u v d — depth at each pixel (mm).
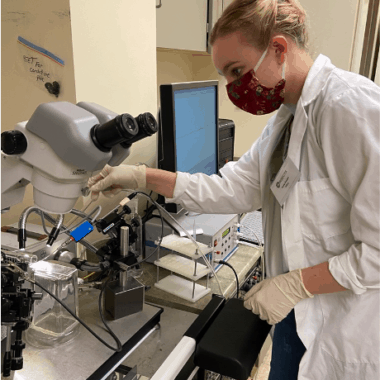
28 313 757
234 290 1388
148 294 1254
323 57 1032
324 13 2221
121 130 691
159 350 1000
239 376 945
